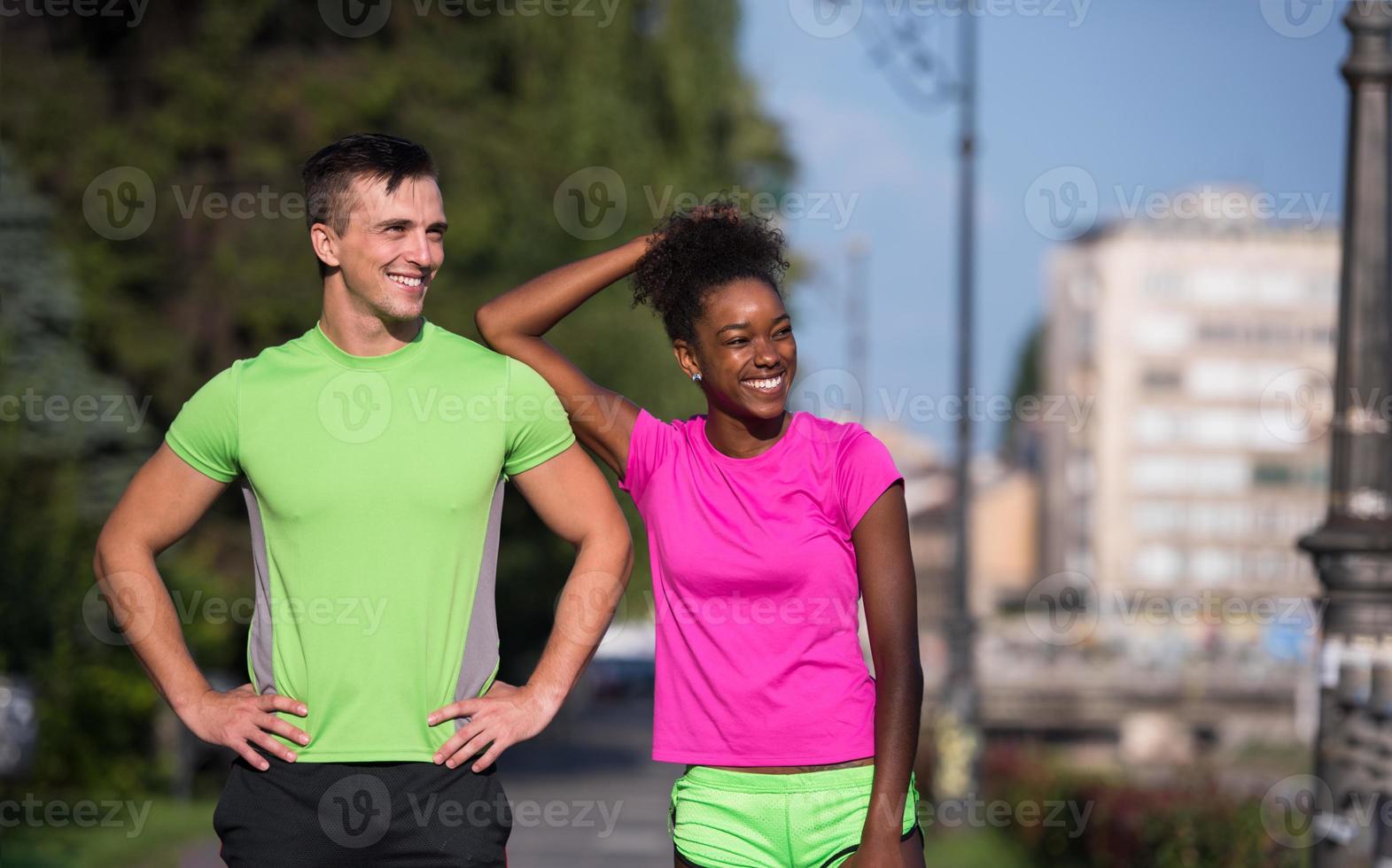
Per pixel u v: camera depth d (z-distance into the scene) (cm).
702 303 950
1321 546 1442
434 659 921
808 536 941
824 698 946
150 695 3944
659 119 5066
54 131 4553
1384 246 1454
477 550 941
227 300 4641
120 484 4094
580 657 960
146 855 2770
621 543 978
